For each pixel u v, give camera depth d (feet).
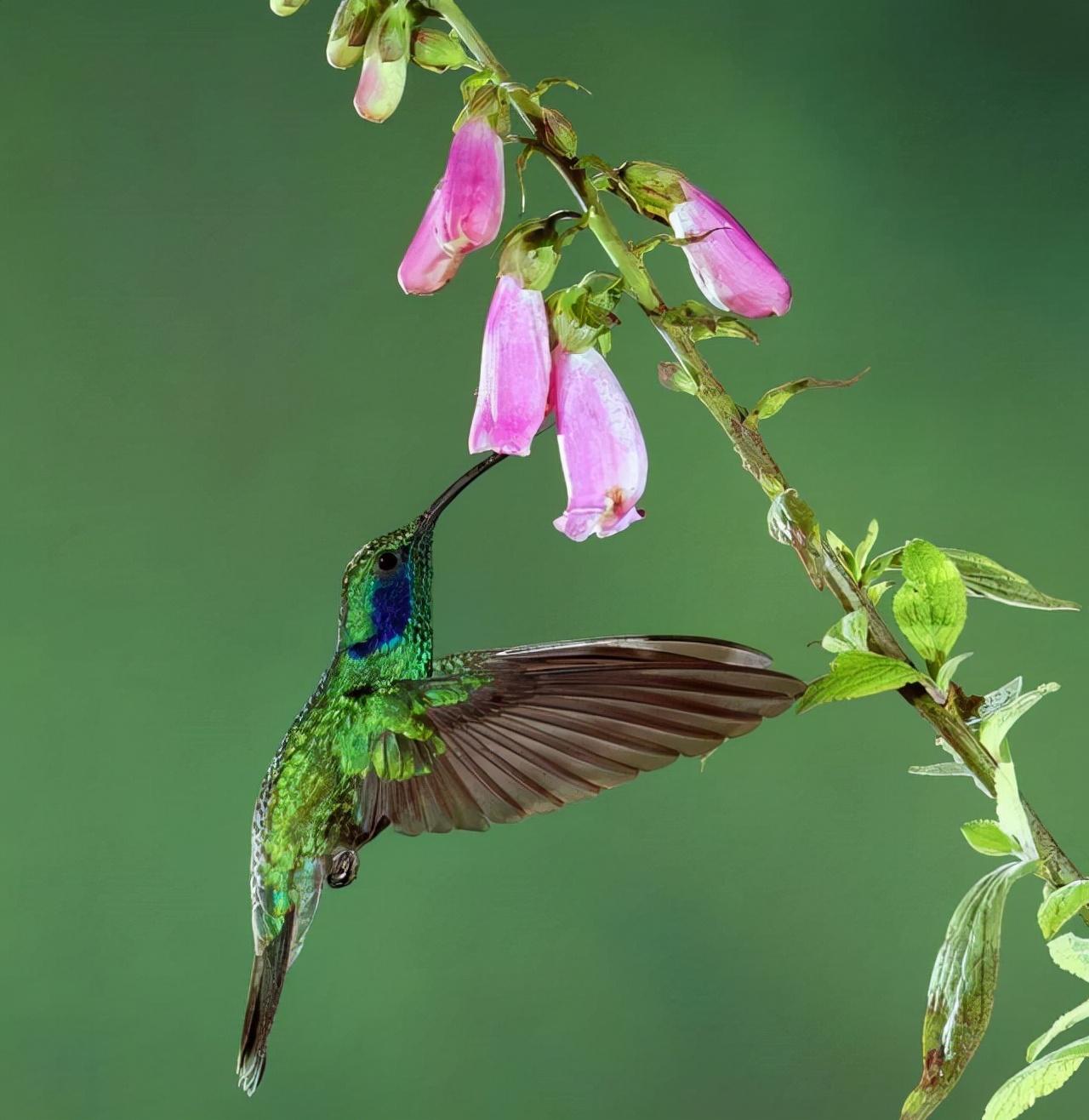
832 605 5.84
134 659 5.98
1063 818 5.65
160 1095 5.78
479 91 4.50
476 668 4.59
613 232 4.48
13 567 6.01
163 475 6.06
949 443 5.95
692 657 4.49
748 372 5.99
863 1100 5.65
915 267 6.07
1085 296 5.98
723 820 5.83
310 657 5.93
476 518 5.94
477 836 5.86
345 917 5.81
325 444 6.04
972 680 5.76
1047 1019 5.56
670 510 5.95
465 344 6.09
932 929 5.70
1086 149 6.07
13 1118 5.75
